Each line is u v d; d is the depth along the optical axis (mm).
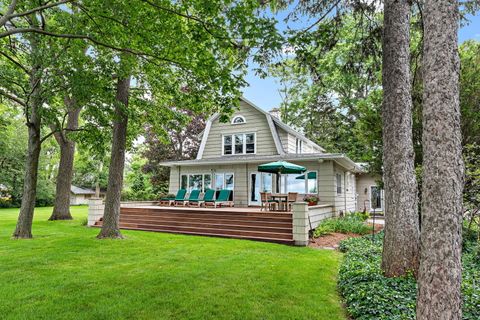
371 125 9883
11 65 9203
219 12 5863
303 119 27328
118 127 9141
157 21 6832
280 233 9094
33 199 9164
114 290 4312
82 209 24453
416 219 4852
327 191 13781
